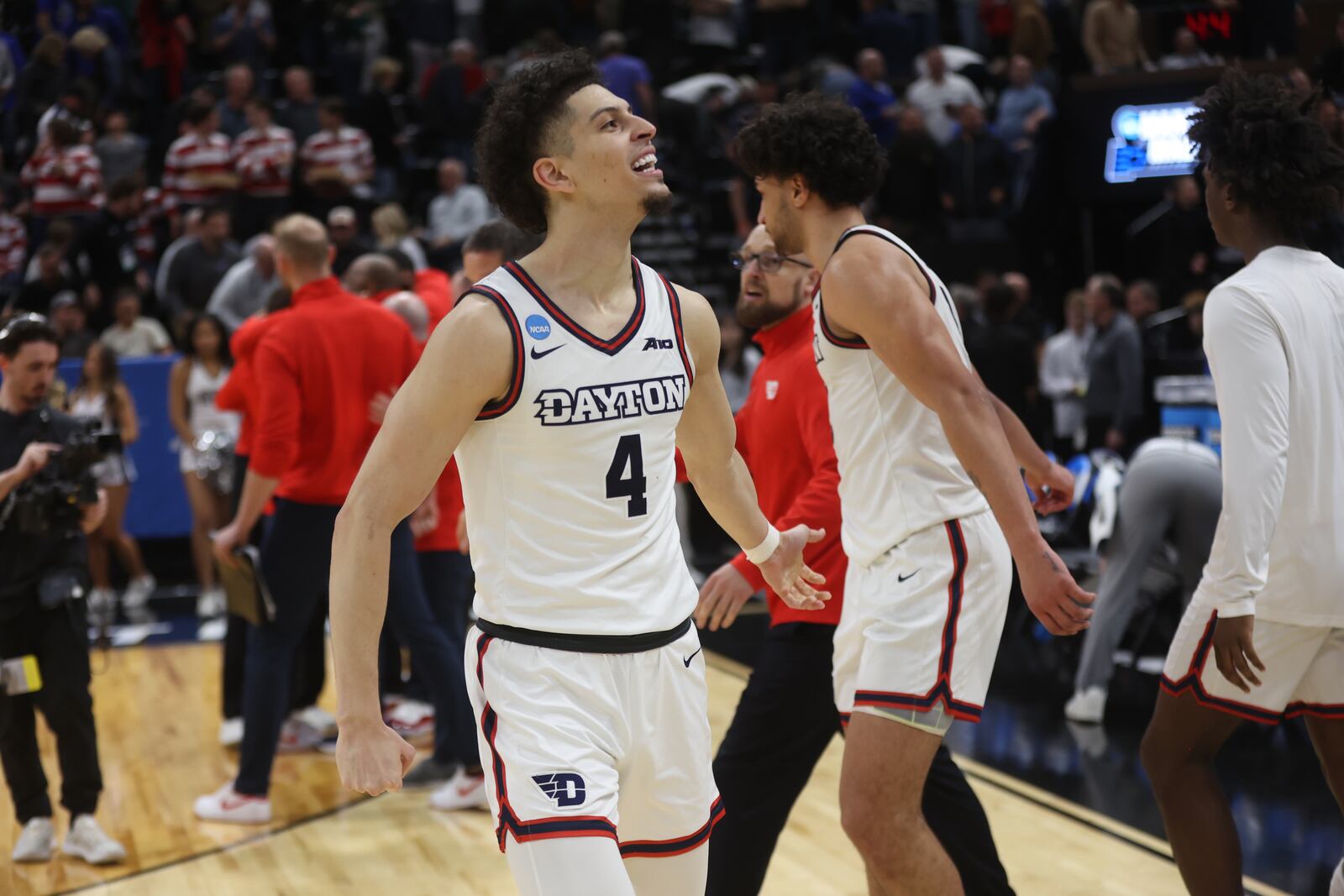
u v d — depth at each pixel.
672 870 2.95
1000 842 5.50
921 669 3.37
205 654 9.70
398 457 2.65
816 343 3.63
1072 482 4.02
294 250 6.06
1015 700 7.90
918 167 14.93
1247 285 3.57
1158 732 3.84
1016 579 9.73
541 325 2.71
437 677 6.36
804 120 3.65
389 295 7.48
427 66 17.61
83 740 5.70
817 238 3.71
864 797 3.39
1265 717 3.70
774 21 17.53
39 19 16.56
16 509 5.45
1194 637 3.71
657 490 2.86
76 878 5.47
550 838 2.62
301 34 17.77
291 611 6.12
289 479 6.08
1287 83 3.83
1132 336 11.45
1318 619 3.64
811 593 3.45
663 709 2.85
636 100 15.38
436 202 14.90
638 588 2.81
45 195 14.10
